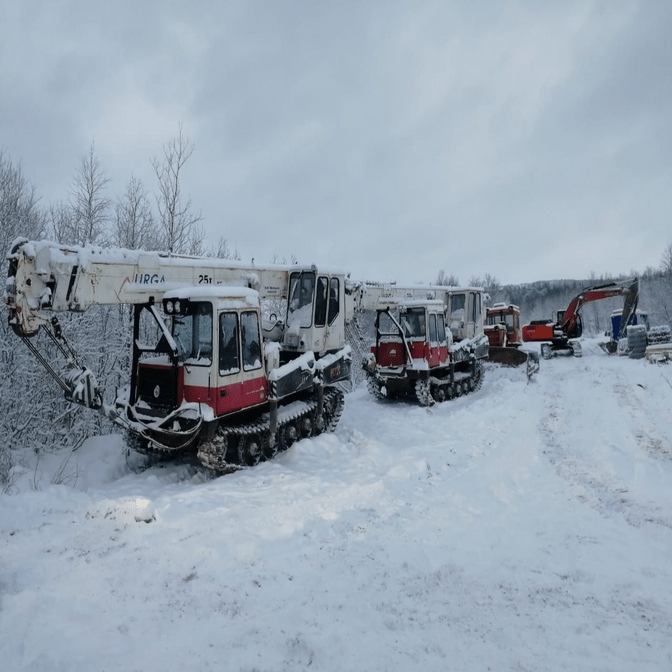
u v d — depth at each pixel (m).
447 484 7.04
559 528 5.49
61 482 7.21
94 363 11.73
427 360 12.44
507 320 23.81
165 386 7.29
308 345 9.20
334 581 4.37
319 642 3.48
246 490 6.55
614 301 72.31
